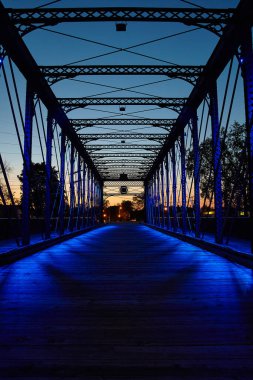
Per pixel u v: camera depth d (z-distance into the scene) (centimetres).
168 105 1356
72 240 1656
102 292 472
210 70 1066
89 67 1083
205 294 457
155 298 436
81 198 2669
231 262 795
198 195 1344
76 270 679
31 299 432
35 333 302
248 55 753
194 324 328
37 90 1145
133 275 614
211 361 243
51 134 1372
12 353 257
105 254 995
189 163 1973
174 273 634
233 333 301
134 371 228
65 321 338
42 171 3064
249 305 399
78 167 2420
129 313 367
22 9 803
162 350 263
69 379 217
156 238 1766
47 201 1334
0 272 654
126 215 10950
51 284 532
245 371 228
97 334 300
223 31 848
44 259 875
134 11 828
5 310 379
